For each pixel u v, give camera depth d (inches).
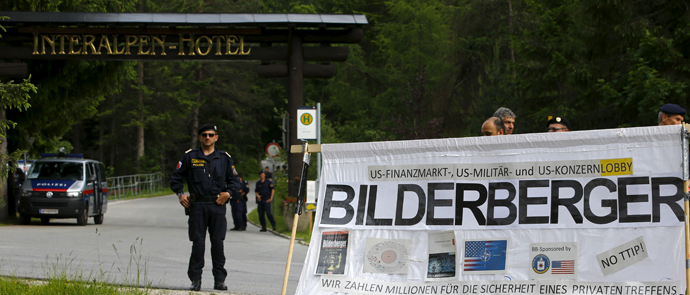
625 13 709.9
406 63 1456.7
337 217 191.2
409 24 1438.2
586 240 167.3
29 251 439.2
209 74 2325.3
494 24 1392.7
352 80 1565.0
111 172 1932.8
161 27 744.3
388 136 1301.7
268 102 2536.9
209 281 326.6
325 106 1744.6
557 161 173.9
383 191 189.2
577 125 807.7
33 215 713.6
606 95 684.1
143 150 2062.0
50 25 735.1
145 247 500.4
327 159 196.2
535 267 170.2
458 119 1453.0
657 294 158.7
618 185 167.5
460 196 181.3
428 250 180.9
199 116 2517.2
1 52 733.3
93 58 742.5
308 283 187.2
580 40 799.7
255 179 2516.0
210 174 282.8
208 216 283.1
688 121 633.0
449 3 1549.0
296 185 723.4
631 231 163.9
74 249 464.1
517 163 177.5
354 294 182.1
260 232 717.9
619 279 162.6
